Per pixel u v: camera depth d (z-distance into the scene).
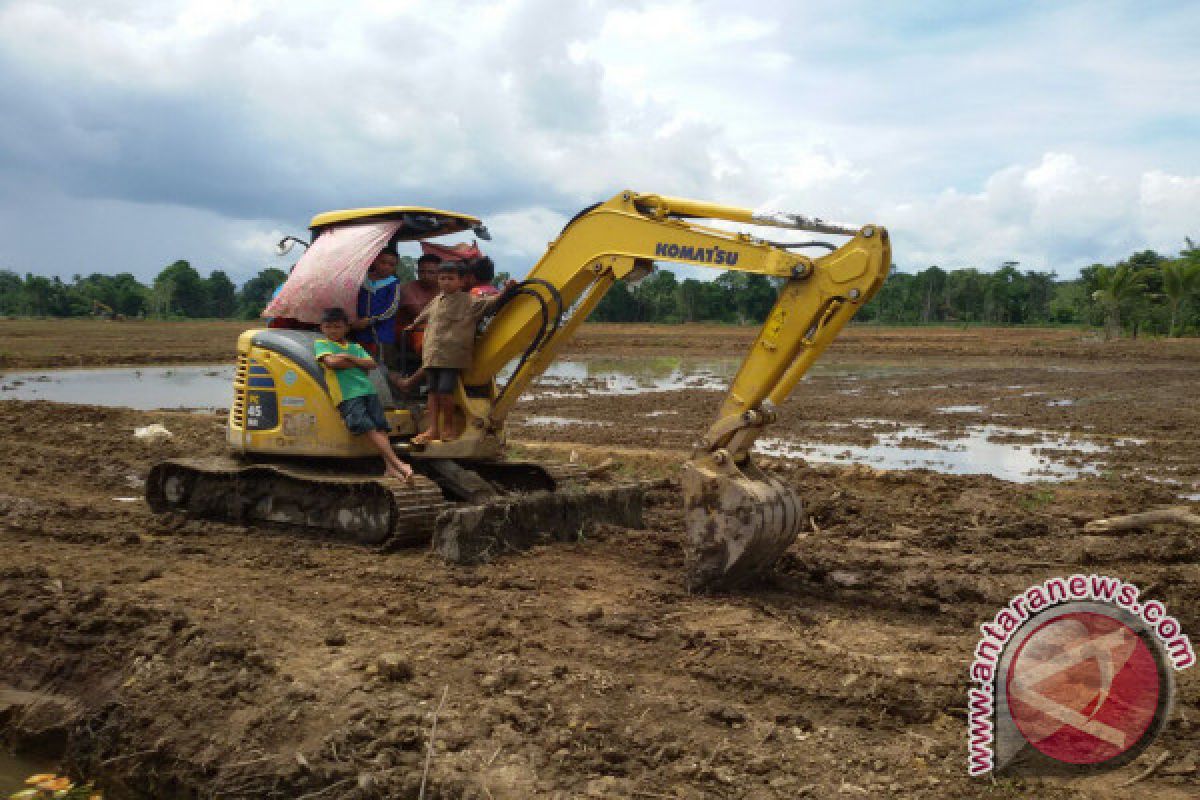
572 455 11.84
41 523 8.24
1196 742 4.49
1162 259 61.53
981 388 24.94
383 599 6.42
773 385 6.50
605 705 4.88
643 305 93.75
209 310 117.56
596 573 7.09
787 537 6.67
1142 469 13.10
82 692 5.30
